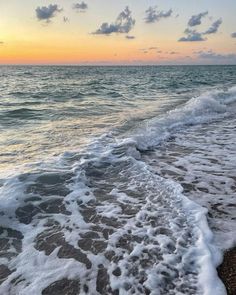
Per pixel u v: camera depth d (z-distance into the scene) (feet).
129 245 12.12
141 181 18.02
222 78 159.02
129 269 10.78
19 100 57.11
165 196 16.06
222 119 37.70
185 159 22.40
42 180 17.49
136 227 13.33
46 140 26.53
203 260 11.00
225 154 23.52
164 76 176.86
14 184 16.72
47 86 94.94
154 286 9.96
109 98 60.59
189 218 13.84
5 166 19.85
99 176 18.75
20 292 9.84
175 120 34.58
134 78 151.02
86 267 10.98
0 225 13.61
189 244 11.97
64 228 13.48
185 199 15.57
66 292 9.87
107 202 15.62
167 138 28.19
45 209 14.93
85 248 12.08
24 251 11.94
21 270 10.85
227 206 15.20
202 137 28.71
